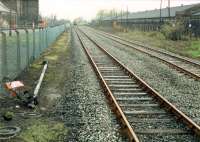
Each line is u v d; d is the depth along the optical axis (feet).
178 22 150.71
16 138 25.36
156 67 63.82
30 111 32.73
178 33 144.46
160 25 186.29
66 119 30.30
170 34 146.92
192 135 26.45
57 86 45.80
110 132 26.66
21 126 28.14
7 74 39.52
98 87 44.39
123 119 28.53
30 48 60.80
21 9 268.41
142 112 32.01
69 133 26.66
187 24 152.97
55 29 143.64
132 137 24.49
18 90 39.65
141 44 127.24
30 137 25.55
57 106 34.76
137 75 53.83
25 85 45.57
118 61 67.00
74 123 29.07
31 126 28.12
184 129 27.66
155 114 31.91
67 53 91.40
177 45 119.14
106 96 38.99
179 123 29.22
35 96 35.17
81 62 70.54
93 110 32.99
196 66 66.39
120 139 25.13
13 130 26.89
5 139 25.04
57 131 27.04
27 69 57.41
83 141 24.81
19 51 48.32
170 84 47.21
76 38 165.68
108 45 119.65
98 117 30.71
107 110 32.99
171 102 36.73
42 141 24.79
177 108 34.01
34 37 66.33
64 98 38.37
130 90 42.19
